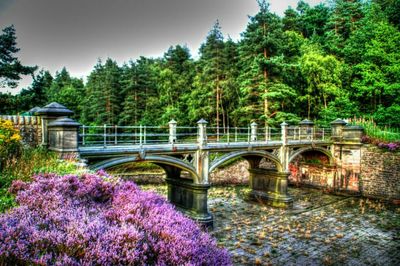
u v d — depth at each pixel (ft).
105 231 10.32
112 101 119.14
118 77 126.93
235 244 38.50
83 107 134.00
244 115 86.99
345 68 90.94
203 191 44.16
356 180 67.10
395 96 82.74
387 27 84.07
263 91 82.48
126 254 9.14
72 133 26.71
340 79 90.68
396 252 36.76
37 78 83.15
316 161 74.18
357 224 47.60
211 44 96.43
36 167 20.54
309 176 75.46
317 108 94.53
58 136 26.32
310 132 72.54
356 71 92.27
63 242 9.17
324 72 85.61
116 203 15.10
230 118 102.53
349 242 39.83
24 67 69.82
